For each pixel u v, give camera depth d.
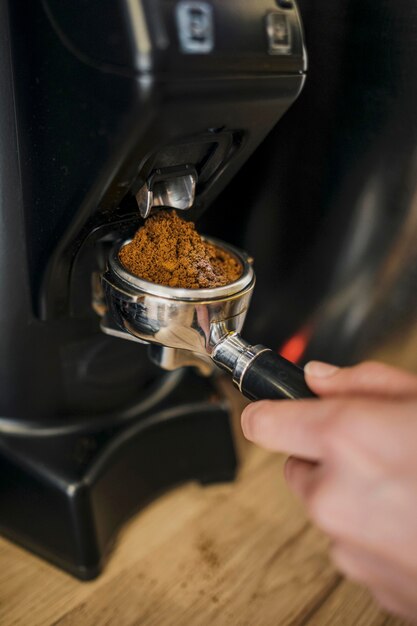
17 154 0.34
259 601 0.40
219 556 0.43
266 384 0.31
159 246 0.35
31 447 0.41
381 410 0.23
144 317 0.33
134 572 0.42
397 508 0.22
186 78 0.28
